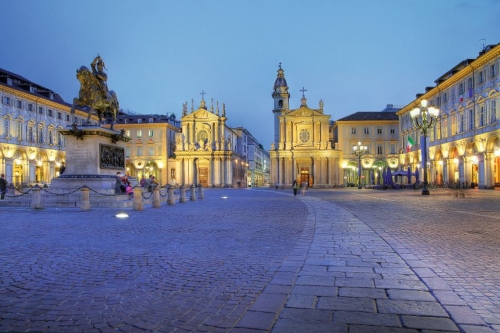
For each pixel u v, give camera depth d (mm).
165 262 8742
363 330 4832
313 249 9875
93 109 29031
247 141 134750
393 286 6629
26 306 5926
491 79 45844
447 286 6578
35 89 75188
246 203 29516
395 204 25375
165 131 98062
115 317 5453
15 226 15000
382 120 90062
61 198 25547
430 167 65375
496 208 21109
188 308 5773
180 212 21234
